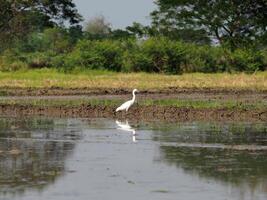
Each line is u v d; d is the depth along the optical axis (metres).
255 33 103.81
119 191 18.81
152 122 35.75
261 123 34.88
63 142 28.16
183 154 24.77
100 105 44.03
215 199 17.80
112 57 90.50
